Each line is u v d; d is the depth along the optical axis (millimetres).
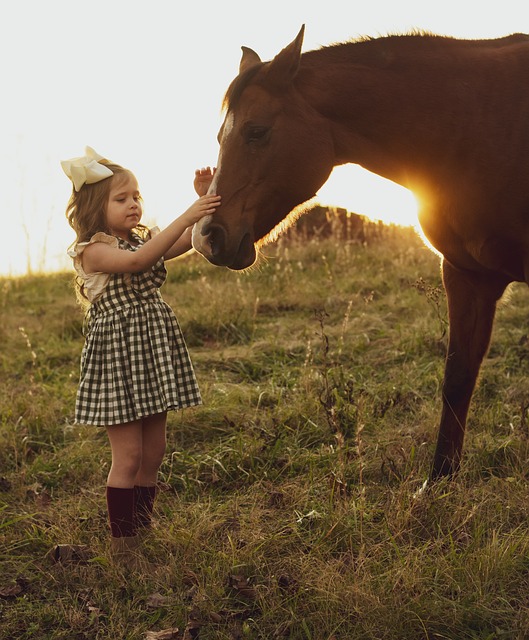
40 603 2508
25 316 6871
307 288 6594
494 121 2713
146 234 2977
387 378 4410
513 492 2918
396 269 6930
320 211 9133
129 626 2363
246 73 2697
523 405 3740
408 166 2852
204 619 2363
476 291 3074
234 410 4016
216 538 2809
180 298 6766
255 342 5250
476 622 2229
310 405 3936
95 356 2688
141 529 2812
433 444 3455
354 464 3266
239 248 2639
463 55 2826
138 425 2740
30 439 3947
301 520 2826
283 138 2666
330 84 2760
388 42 2863
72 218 2760
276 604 2367
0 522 3094
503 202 2703
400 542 2656
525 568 2453
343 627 2234
